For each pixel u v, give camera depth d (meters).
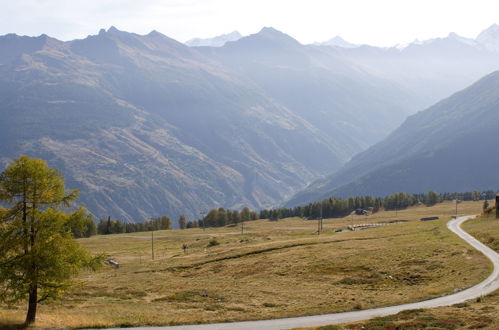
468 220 156.00
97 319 47.22
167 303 62.28
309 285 75.44
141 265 124.81
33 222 40.62
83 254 42.38
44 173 41.25
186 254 150.50
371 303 54.97
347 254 99.75
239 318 47.94
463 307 46.19
